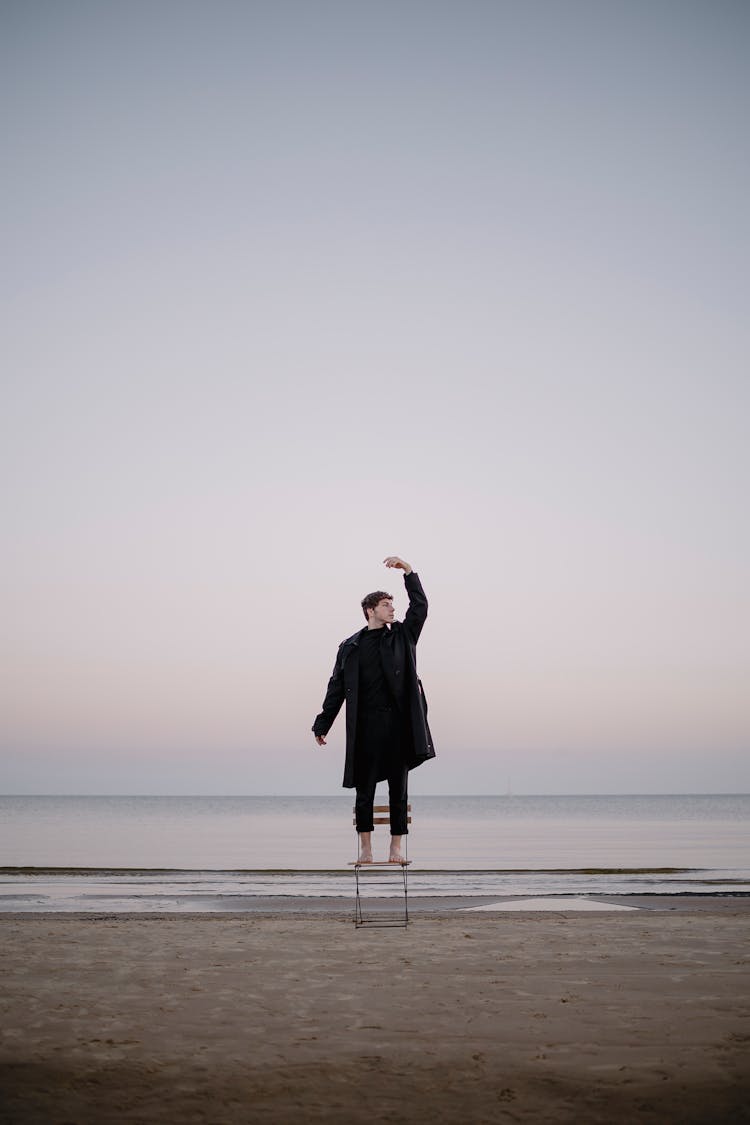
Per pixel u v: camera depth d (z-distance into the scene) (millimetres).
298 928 9289
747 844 37000
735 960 7188
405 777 7801
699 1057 4504
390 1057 4574
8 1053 4645
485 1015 5367
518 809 177750
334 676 8016
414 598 7977
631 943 8117
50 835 45969
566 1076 4266
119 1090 4160
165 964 7148
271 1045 4785
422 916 10438
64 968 6988
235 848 33656
